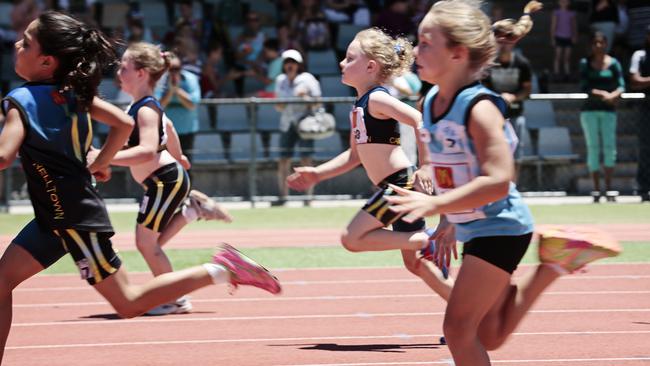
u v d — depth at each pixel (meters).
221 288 24.86
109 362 16.48
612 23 51.88
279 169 43.06
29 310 21.97
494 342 12.72
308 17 50.97
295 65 43.00
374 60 17.48
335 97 48.53
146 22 53.47
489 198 10.91
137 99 19.72
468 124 11.25
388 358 16.39
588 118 42.97
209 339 18.34
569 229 12.70
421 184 16.42
